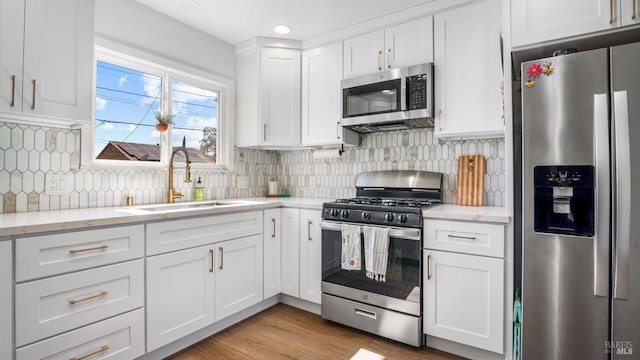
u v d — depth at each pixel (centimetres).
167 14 249
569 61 147
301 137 294
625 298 134
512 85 181
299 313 259
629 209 133
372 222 216
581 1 154
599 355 142
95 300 158
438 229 196
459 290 190
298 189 334
